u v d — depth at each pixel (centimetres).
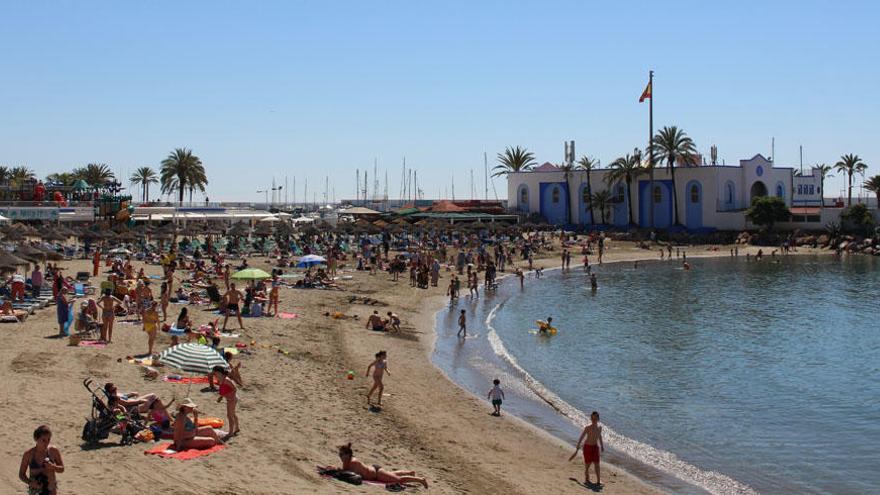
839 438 2156
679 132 10744
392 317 3538
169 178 11056
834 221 10112
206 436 1595
